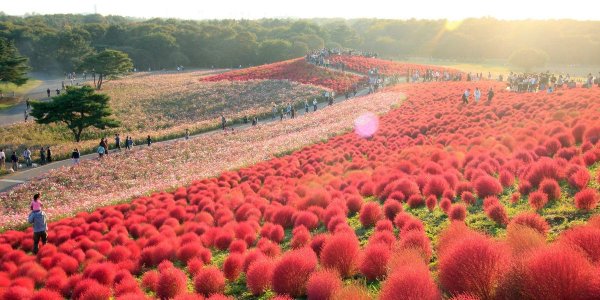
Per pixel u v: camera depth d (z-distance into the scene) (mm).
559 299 4629
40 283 11125
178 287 8297
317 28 158875
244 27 163500
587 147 13297
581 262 4746
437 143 20922
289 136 33781
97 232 14641
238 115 50156
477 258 5293
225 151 31703
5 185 28156
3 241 15445
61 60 113688
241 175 22875
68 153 36719
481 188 11180
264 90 64438
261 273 7938
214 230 12523
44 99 70875
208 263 10648
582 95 25406
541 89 36344
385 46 151000
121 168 29234
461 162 15211
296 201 14195
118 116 57594
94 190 24859
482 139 18688
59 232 15305
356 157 21500
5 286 10016
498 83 47625
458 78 58906
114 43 131375
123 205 18812
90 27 133500
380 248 7250
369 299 5934
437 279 6410
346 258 7531
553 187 9742
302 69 74000
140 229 14750
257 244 10664
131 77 95875
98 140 42000
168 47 124062
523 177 11727
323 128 34281
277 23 195750
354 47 157750
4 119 56594
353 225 11188
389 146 23500
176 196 19812
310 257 7551
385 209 10914
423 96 41812
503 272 5156
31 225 18562
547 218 8602
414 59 128750
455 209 9570
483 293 5223
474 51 127062
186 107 61094
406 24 166875
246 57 129375
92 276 9703
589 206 8562
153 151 33656
